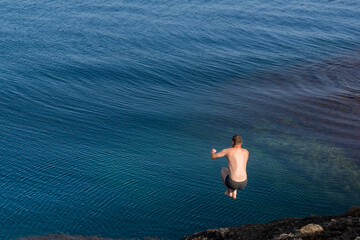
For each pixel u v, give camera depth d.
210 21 38.66
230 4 45.91
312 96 23.31
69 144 16.48
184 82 25.27
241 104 22.02
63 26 34.59
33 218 11.84
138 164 15.16
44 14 38.00
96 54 28.69
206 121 19.58
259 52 31.56
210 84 25.22
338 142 17.34
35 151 15.70
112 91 23.14
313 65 29.20
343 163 15.45
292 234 7.97
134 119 19.42
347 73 27.61
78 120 18.92
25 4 41.31
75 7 41.09
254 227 9.38
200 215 12.24
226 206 12.67
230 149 7.85
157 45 31.48
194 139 17.62
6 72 24.42
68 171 14.38
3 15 36.88
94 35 32.75
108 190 13.34
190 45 32.03
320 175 14.52
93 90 23.06
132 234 11.40
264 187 13.69
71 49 29.31
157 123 19.11
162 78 25.62
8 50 28.19
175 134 18.05
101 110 20.28
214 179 14.24
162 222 11.91
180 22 37.66
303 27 38.97
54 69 25.56
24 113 19.31
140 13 39.97
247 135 18.11
